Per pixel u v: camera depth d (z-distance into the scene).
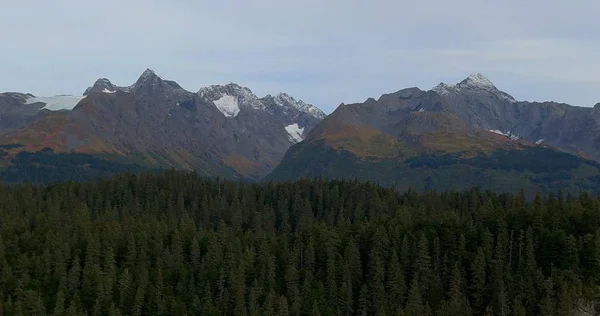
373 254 176.50
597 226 177.50
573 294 156.38
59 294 157.75
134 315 160.88
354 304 167.75
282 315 156.00
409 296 159.88
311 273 173.38
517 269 169.38
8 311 154.75
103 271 176.62
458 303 157.12
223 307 165.00
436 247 177.75
